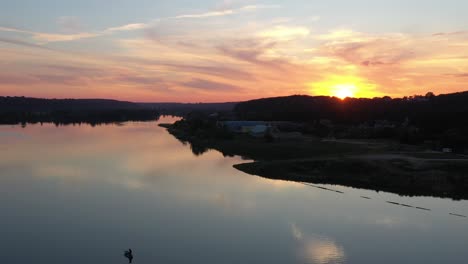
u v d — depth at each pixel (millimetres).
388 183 51406
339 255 29766
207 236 32969
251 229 34844
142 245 31000
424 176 52000
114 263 27938
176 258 28781
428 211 41062
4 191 46750
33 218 37031
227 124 126812
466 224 37156
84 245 30922
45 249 30156
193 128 127625
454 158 61906
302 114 160500
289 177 56031
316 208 41625
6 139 107000
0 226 35000
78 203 41938
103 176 55594
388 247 31438
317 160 61000
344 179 54094
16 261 28062
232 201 43562
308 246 31328
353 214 39656
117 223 35844
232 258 28875
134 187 49281
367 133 101500
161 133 137250
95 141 104812
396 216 39406
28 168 61000
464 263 28719
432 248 31359
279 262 28328
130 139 112625
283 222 36781
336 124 134875
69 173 57469
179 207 40969
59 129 153125
